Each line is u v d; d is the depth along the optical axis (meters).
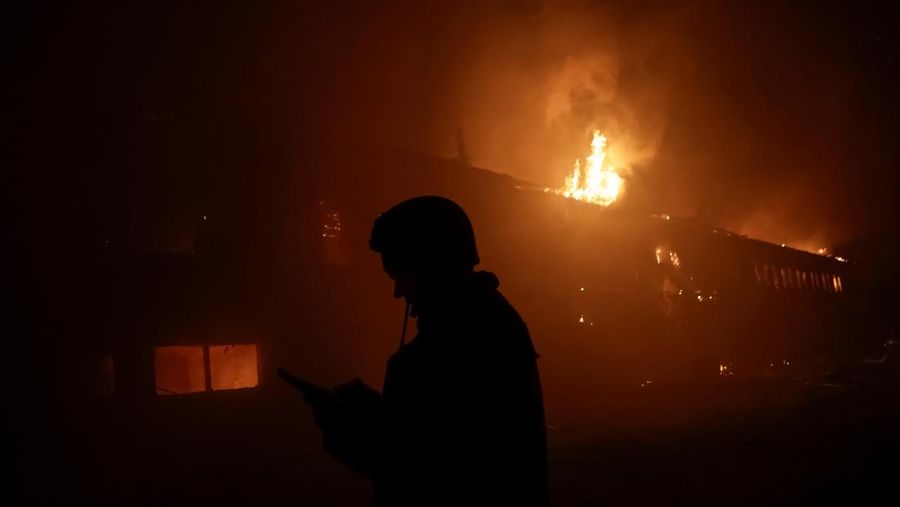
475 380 1.91
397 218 2.14
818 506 6.47
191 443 10.55
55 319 9.95
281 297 12.38
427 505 1.86
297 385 2.11
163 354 10.95
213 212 11.99
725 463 9.06
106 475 8.67
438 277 2.07
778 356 28.05
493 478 1.87
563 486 7.84
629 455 9.90
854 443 10.01
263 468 8.55
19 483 8.12
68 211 10.49
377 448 1.90
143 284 10.91
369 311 13.70
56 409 9.53
